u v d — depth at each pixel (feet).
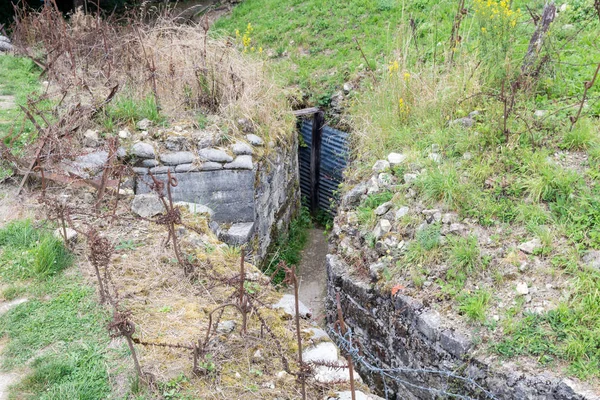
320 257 28.94
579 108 21.34
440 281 17.33
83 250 17.29
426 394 16.66
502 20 24.40
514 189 19.27
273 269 26.63
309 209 34.17
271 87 29.09
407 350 17.31
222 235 22.90
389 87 26.20
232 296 14.23
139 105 24.91
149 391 12.63
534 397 14.08
